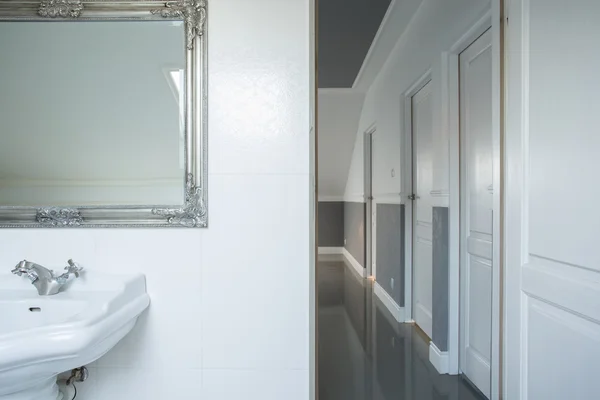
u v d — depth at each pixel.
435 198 2.45
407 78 2.99
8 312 0.95
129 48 1.13
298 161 1.12
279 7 1.12
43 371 0.77
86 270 1.12
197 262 1.12
